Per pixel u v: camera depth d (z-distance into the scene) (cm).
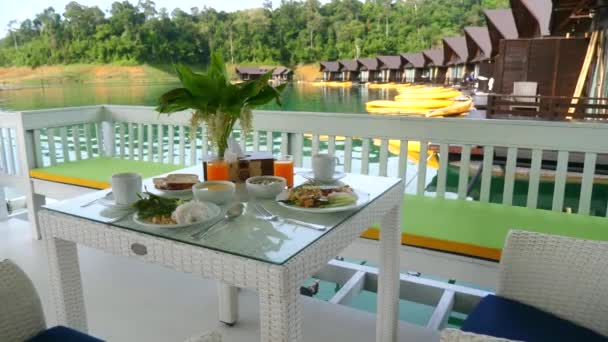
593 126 211
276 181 147
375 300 241
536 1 902
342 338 186
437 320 201
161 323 197
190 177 158
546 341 113
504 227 197
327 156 159
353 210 128
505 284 133
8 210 347
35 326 117
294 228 115
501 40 946
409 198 241
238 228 115
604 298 116
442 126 241
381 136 257
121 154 367
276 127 287
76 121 341
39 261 259
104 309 208
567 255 123
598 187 513
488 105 818
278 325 97
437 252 188
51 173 300
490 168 235
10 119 308
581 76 887
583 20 951
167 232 112
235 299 194
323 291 256
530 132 224
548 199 532
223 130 158
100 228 118
